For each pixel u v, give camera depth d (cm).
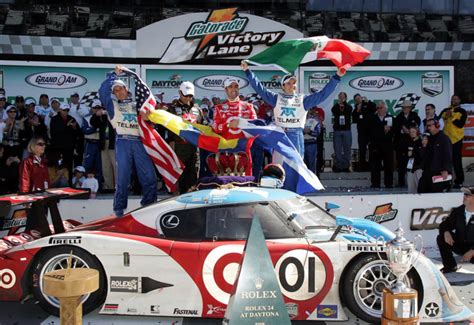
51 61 1372
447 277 743
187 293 534
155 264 538
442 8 1502
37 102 1373
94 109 1245
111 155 1241
